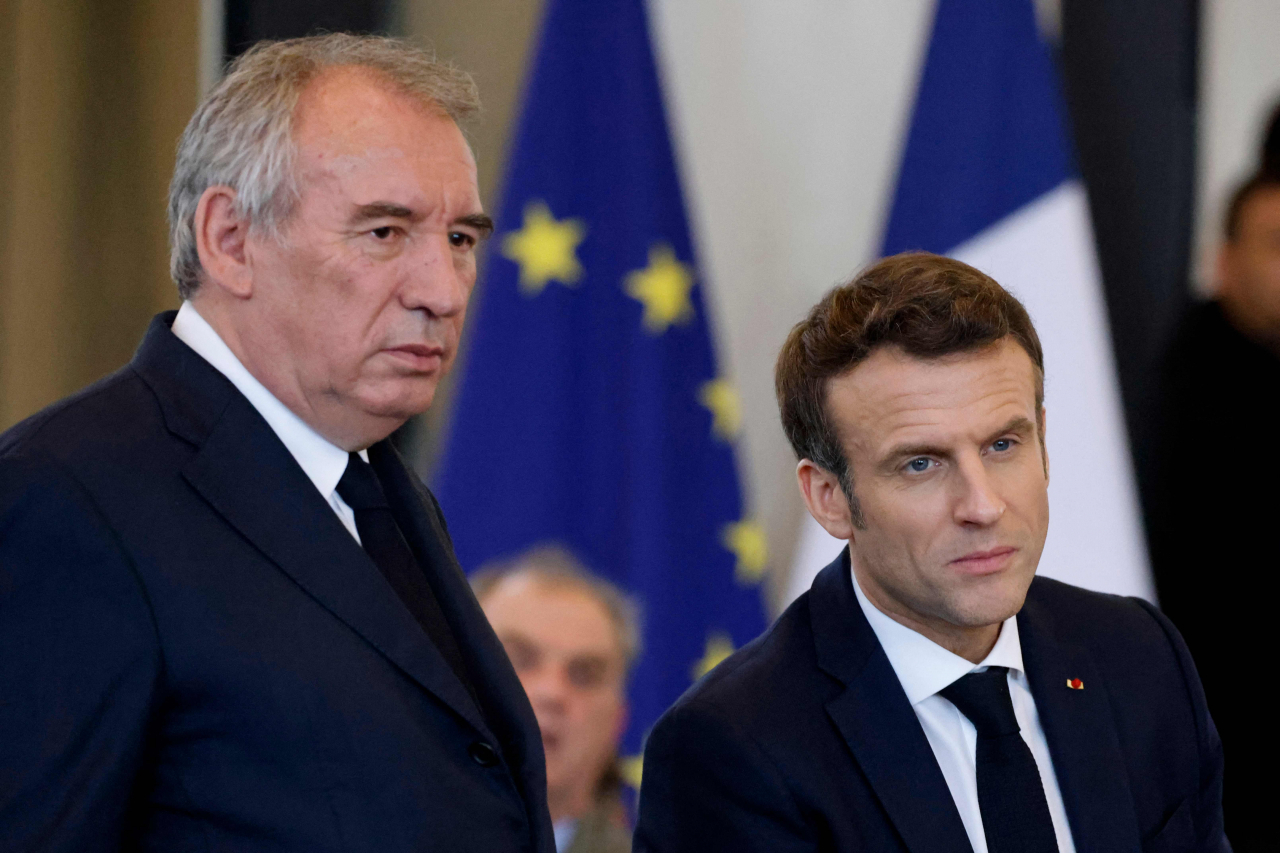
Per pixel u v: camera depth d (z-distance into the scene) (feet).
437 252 12.52
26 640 10.55
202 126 12.72
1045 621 15.38
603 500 26.45
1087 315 27.35
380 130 12.37
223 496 11.77
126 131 25.34
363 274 12.18
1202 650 28.89
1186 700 15.38
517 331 26.55
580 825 22.54
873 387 13.24
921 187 28.17
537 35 27.27
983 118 28.09
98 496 11.08
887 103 30.12
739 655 15.26
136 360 12.69
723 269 29.78
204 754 11.10
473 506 26.00
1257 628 28.76
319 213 12.16
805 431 14.16
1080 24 29.63
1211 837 15.30
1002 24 28.32
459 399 26.35
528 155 26.89
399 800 11.32
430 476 27.07
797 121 30.01
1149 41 29.63
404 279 12.38
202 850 10.96
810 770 13.70
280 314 12.32
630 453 26.58
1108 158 29.58
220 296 12.72
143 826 11.20
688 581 26.73
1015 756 13.88
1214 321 29.30
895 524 13.28
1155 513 29.19
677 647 26.35
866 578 14.51
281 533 11.89
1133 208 29.58
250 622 11.32
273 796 11.06
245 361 12.71
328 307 12.19
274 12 26.21
